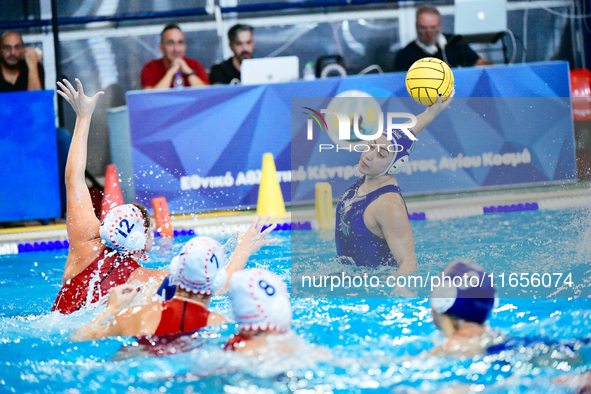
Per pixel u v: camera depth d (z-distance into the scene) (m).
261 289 4.79
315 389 4.11
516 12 18.00
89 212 6.77
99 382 4.39
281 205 15.64
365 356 4.65
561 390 3.92
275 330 4.82
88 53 17.36
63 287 6.55
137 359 4.75
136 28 17.36
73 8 17.27
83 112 7.01
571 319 5.36
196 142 16.61
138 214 6.64
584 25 18.14
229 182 16.69
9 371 4.69
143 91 16.48
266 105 16.66
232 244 11.74
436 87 6.94
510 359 4.45
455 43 17.92
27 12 17.03
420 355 4.62
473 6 17.73
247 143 16.69
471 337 4.65
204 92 16.59
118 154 16.92
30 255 12.35
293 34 17.84
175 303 5.40
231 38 17.50
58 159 16.52
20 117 16.11
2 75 17.12
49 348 5.18
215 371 4.44
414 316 5.64
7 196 16.08
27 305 7.39
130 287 5.60
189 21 17.47
